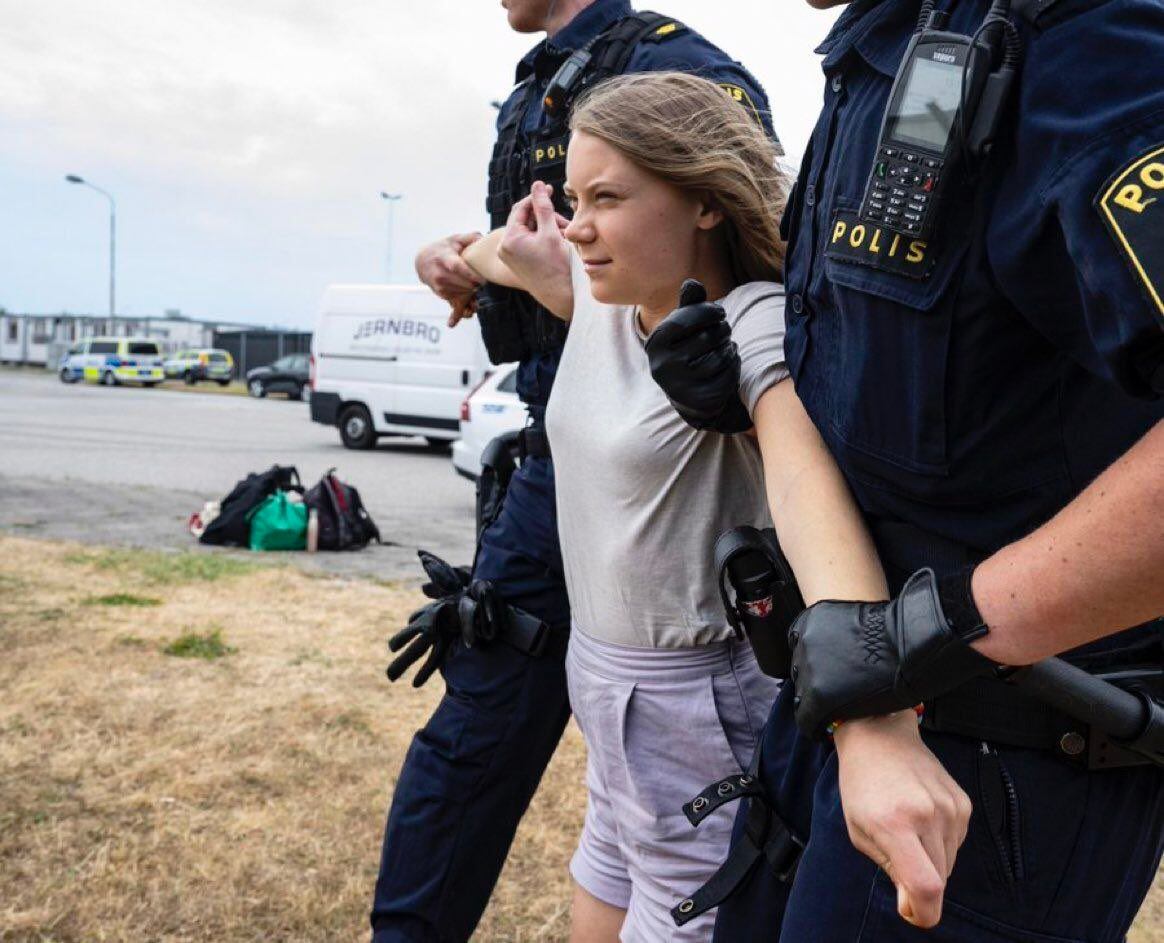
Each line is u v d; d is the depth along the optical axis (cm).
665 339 106
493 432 970
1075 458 90
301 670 386
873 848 83
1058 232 80
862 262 92
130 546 646
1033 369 89
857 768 84
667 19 176
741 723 140
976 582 80
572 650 151
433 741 182
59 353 5012
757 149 126
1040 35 81
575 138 126
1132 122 75
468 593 176
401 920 181
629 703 140
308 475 1115
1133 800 97
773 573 105
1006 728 93
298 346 3944
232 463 1198
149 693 355
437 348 1362
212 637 421
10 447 1277
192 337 5094
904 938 94
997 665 81
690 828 139
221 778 293
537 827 277
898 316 90
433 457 1359
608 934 160
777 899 116
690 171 119
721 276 130
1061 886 94
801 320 105
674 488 130
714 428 114
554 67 186
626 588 136
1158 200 72
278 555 648
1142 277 71
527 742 181
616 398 134
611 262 125
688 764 139
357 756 311
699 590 134
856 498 103
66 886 237
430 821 179
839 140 100
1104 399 89
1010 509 92
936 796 81
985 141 82
